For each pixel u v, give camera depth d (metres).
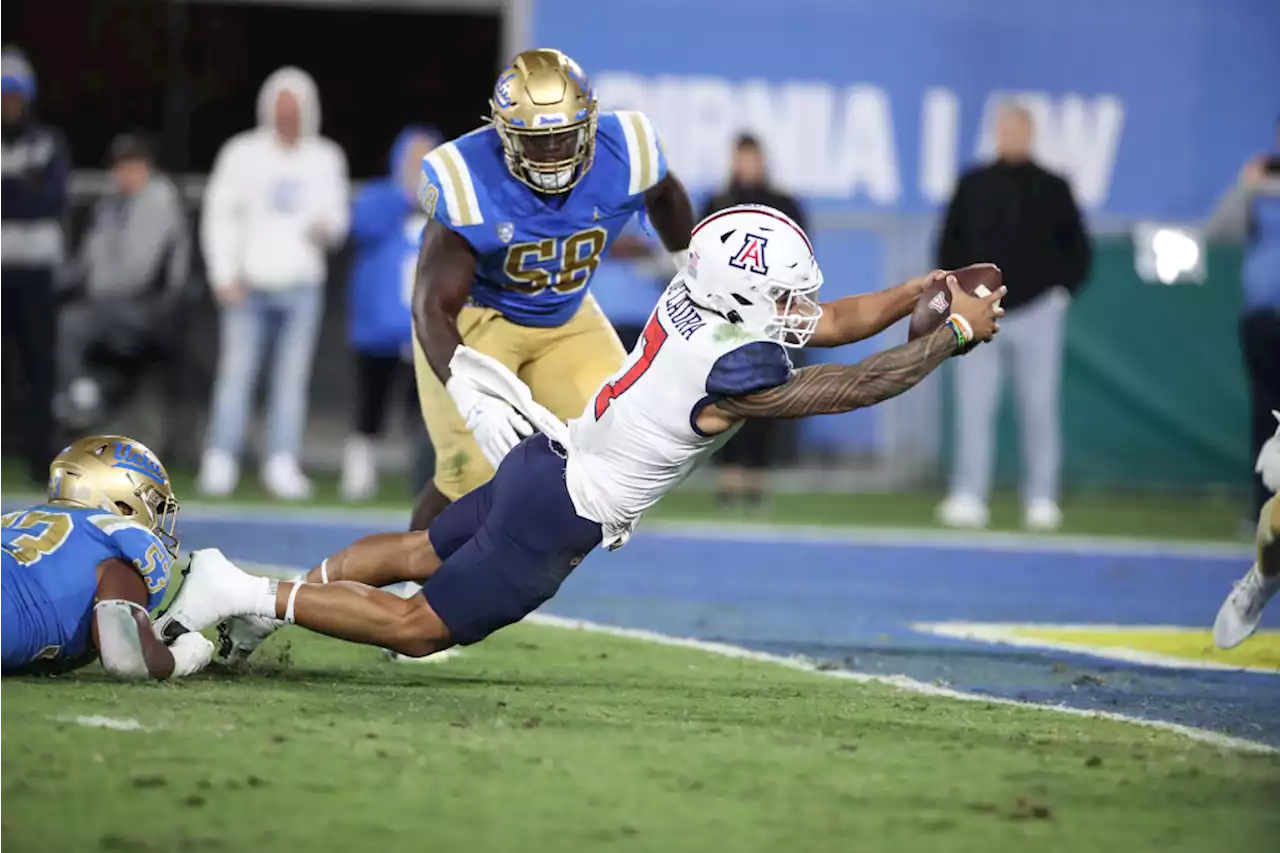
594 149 19.08
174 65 51.97
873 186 48.56
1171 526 42.12
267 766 13.25
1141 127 48.91
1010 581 30.91
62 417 43.66
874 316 17.03
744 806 12.59
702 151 48.44
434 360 18.72
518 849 11.34
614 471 16.31
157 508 17.47
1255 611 19.42
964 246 39.84
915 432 48.88
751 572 31.12
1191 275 47.97
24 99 38.88
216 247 40.97
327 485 45.84
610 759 13.94
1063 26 48.69
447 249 19.06
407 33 63.12
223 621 17.38
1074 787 13.54
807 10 48.31
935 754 14.60
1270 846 12.05
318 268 41.50
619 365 20.56
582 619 23.80
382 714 15.51
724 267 15.72
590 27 48.25
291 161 41.09
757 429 44.19
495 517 16.64
